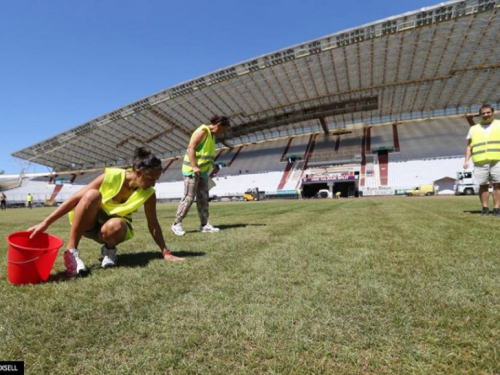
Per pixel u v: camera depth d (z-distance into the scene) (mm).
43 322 1327
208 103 40688
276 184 41844
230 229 4637
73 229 2240
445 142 39438
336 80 35031
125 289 1765
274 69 32812
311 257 2439
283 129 53875
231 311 1388
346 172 38781
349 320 1256
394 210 7668
